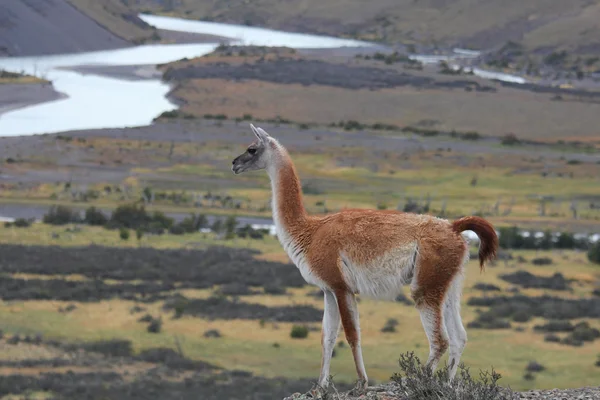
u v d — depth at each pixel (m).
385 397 21.98
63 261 147.00
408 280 23.03
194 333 106.00
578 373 87.81
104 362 90.25
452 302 22.69
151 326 107.69
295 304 123.00
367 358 92.75
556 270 156.00
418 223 22.98
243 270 145.88
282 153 25.48
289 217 24.81
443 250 22.44
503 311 118.56
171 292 130.88
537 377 85.81
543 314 118.12
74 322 110.50
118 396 74.44
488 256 22.58
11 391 75.44
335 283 23.70
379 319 111.88
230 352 97.69
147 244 170.62
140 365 90.81
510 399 20.45
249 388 78.38
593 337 104.12
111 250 159.62
